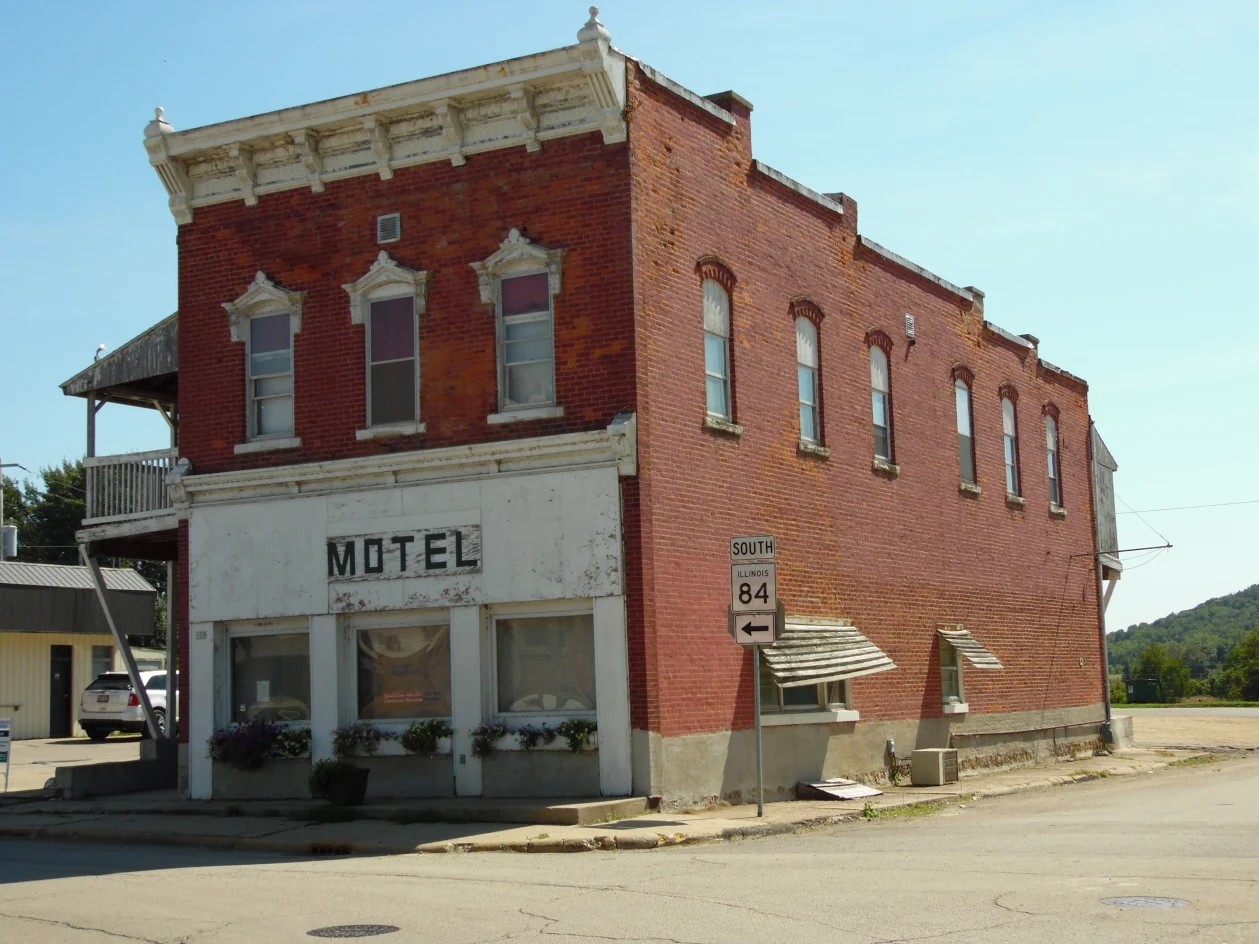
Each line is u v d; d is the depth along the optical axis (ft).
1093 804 72.08
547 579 64.39
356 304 70.23
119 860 51.85
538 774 64.23
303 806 64.13
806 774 75.46
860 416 86.07
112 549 81.10
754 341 75.10
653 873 44.42
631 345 64.44
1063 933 32.55
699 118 71.77
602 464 63.87
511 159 67.67
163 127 73.72
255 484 71.15
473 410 67.15
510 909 37.14
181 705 72.33
